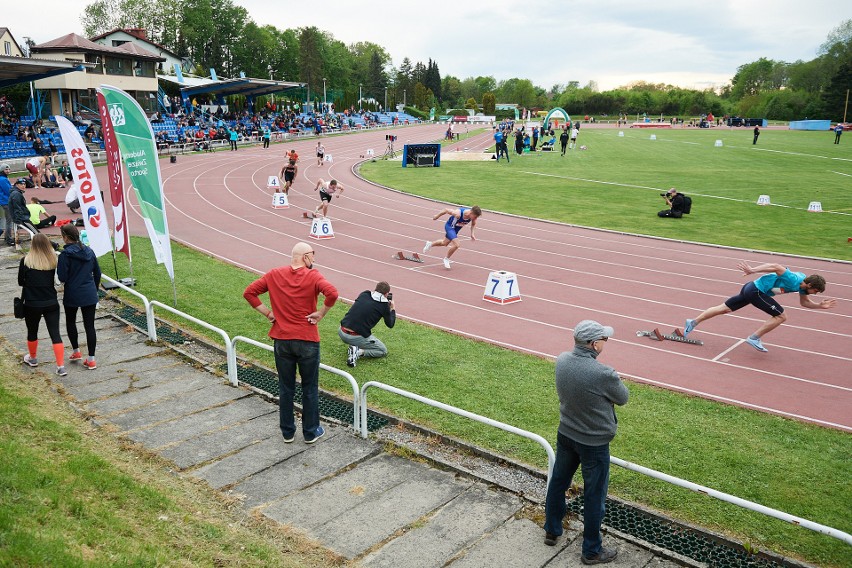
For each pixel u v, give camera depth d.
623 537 5.52
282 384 6.85
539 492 6.29
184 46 93.00
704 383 9.70
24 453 5.62
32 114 46.69
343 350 10.31
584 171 38.91
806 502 6.34
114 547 4.52
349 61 135.62
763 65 157.88
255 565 4.81
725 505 6.26
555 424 7.91
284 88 67.88
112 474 5.73
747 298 10.89
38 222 18.14
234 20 99.44
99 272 8.95
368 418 7.93
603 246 19.67
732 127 99.19
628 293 14.72
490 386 9.07
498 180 34.75
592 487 4.92
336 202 27.25
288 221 22.66
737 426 8.12
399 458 6.88
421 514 5.82
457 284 15.14
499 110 138.62
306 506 5.88
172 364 9.32
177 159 42.78
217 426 7.42
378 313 9.62
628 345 11.34
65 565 4.04
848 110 103.00
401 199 28.44
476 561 5.15
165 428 7.30
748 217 24.58
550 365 10.11
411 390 8.80
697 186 32.56
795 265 17.61
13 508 4.56
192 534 5.10
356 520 5.68
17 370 8.67
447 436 7.34
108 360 9.34
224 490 6.09
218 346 10.03
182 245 18.23
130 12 90.31
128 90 51.19
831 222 23.66
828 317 13.21
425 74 165.12
